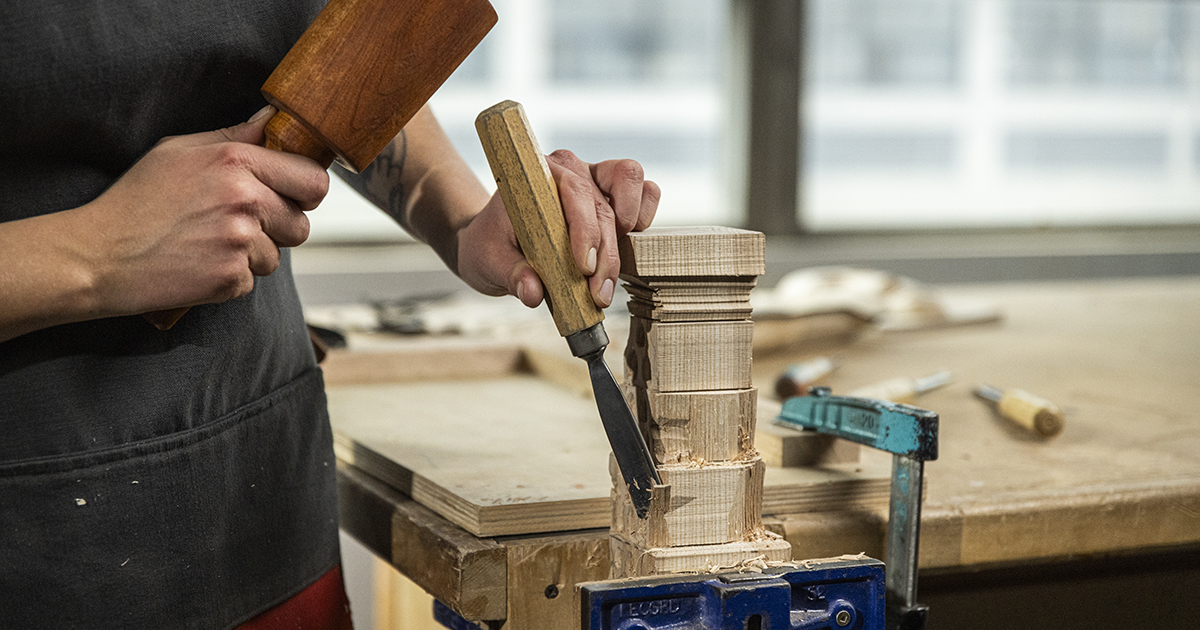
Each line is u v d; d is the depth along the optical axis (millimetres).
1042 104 3439
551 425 1109
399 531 878
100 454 721
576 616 651
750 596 618
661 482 699
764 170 3158
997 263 3266
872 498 896
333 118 655
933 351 1691
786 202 3193
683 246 694
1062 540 905
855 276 2170
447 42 664
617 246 702
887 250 3225
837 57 3240
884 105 3307
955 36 3320
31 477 701
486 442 1023
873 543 866
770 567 669
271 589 846
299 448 875
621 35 3080
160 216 640
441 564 797
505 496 822
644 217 742
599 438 1050
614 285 673
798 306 1866
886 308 1949
